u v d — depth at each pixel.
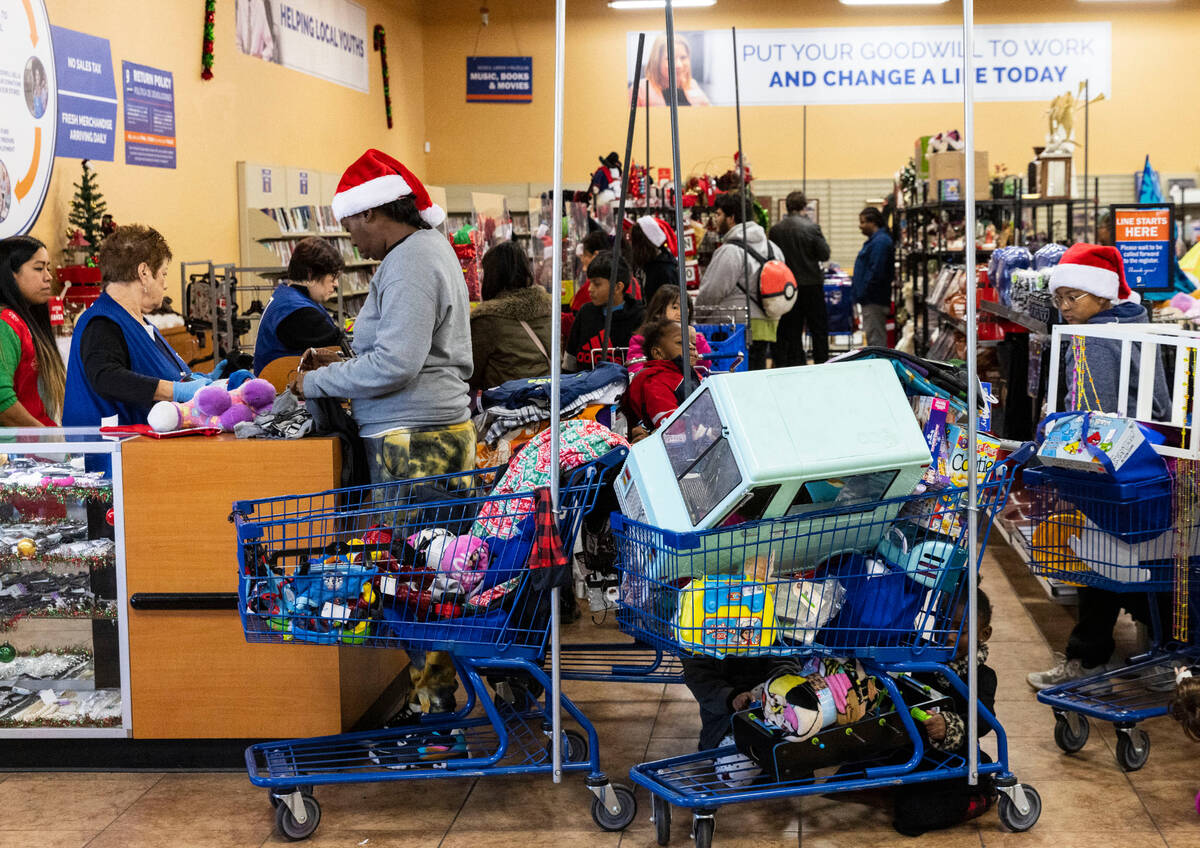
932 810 3.14
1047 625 5.09
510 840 3.16
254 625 3.19
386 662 4.07
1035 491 3.87
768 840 3.13
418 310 3.48
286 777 3.18
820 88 16.44
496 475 3.56
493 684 3.98
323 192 12.37
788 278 7.50
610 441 3.35
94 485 3.57
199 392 3.71
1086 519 3.71
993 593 5.61
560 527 3.16
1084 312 4.55
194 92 9.36
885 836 3.15
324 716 3.57
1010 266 7.68
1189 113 16.20
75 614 3.65
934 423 3.17
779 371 2.90
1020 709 4.10
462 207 16.52
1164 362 4.27
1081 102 16.20
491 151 16.94
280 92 11.38
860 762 3.29
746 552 2.92
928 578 3.05
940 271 10.59
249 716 3.60
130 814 3.35
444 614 3.17
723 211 10.44
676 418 2.98
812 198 16.52
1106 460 3.52
